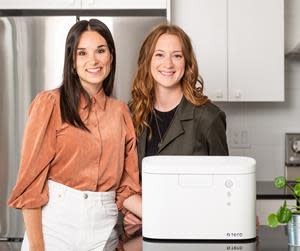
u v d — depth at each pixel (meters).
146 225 1.76
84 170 1.85
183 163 1.76
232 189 1.73
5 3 3.27
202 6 3.41
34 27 3.17
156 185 1.74
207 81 3.44
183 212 1.74
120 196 2.00
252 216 1.75
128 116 1.98
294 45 3.79
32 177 1.81
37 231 1.82
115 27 3.21
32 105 1.87
